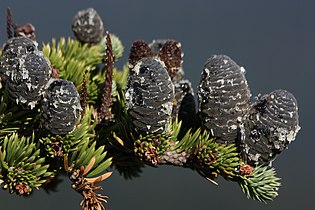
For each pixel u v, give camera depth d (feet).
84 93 3.12
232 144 3.04
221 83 2.99
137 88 2.95
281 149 3.00
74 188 3.00
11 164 2.99
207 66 3.01
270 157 3.02
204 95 3.01
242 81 3.00
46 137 2.98
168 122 3.06
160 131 2.99
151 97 2.94
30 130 3.10
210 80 3.00
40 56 2.98
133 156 3.18
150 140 3.00
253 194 3.09
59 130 2.96
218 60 3.01
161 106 2.95
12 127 3.10
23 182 2.99
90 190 2.99
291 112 2.97
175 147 3.08
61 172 3.11
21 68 2.96
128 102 2.96
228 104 2.99
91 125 3.13
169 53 3.16
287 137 2.97
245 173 3.04
